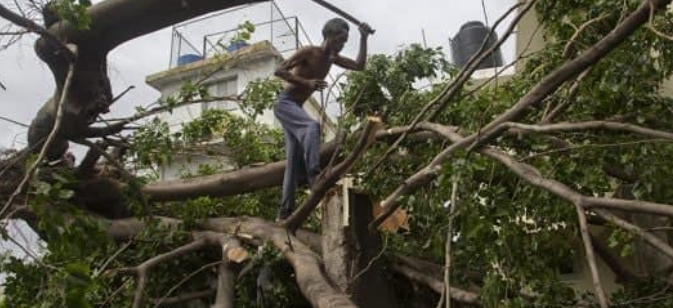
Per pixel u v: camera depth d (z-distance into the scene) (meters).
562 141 6.06
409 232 8.22
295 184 6.51
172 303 8.98
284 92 6.43
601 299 3.67
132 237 8.97
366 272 7.41
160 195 9.05
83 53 6.92
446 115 7.46
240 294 8.80
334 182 6.14
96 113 7.75
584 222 4.07
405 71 8.24
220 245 8.34
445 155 5.15
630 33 4.42
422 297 8.74
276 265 8.44
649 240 4.15
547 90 4.95
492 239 5.36
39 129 7.82
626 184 7.20
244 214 9.84
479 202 5.24
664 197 5.97
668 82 8.56
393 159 7.25
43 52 6.88
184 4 6.02
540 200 5.73
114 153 9.35
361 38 6.47
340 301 5.39
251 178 8.87
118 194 9.29
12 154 7.59
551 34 7.16
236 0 5.93
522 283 6.22
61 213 4.87
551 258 6.27
